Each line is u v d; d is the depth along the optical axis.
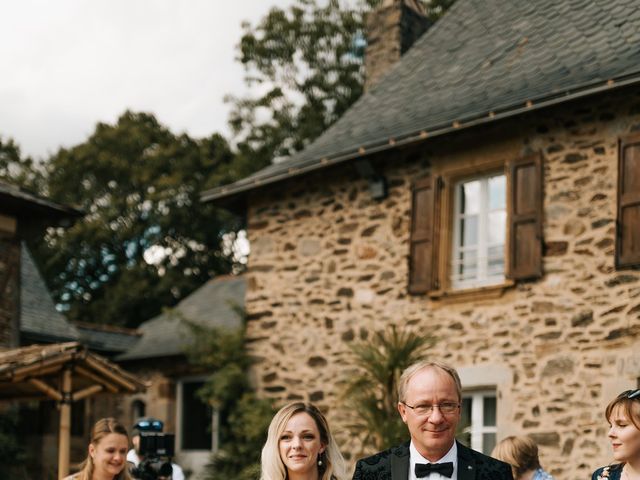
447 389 3.21
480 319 8.84
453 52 10.62
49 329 14.49
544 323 8.38
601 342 7.98
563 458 8.05
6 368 8.34
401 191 9.70
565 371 8.16
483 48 10.20
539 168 8.61
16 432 13.20
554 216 8.49
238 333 10.84
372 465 3.41
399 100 10.45
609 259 8.06
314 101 21.06
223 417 13.70
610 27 8.91
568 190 8.44
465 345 8.91
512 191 8.77
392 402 8.27
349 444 9.54
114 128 29.03
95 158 28.27
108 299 26.56
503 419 8.51
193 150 27.89
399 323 9.45
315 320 10.20
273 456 3.75
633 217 7.92
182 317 11.90
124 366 15.37
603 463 7.78
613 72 7.97
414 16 12.27
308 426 3.77
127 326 26.66
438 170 9.45
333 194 10.30
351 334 9.84
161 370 14.69
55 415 14.94
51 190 28.50
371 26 12.30
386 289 9.63
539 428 8.25
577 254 8.28
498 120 8.80
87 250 27.94
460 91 9.63
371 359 8.39
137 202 27.95
